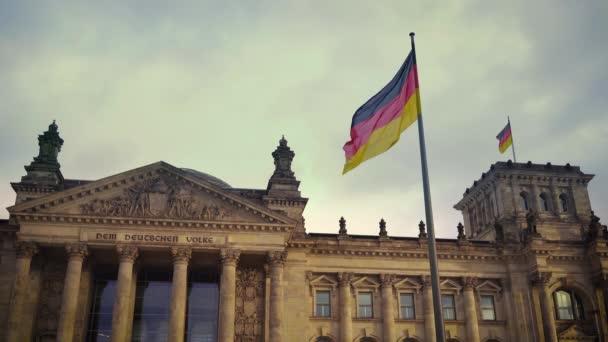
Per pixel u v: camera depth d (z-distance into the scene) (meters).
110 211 88.38
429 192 45.97
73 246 85.69
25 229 85.81
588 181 120.12
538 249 103.44
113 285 95.75
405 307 102.62
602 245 104.56
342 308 98.88
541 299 101.69
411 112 51.03
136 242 87.44
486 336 102.06
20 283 83.12
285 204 101.25
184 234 89.12
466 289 103.75
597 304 104.44
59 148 102.00
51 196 86.75
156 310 94.75
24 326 86.31
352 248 102.06
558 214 116.25
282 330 89.81
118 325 82.88
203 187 91.44
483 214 125.19
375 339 99.00
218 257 91.69
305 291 97.00
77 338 87.75
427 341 99.94
